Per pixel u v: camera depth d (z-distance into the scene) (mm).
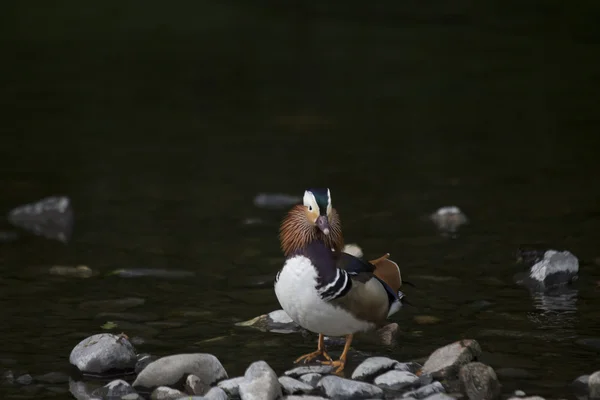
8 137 20109
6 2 40594
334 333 8305
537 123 21812
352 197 15352
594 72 28031
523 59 30203
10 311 9906
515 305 10086
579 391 7707
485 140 20094
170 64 29531
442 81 27078
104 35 34625
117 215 14242
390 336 9125
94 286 10805
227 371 8281
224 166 17750
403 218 13977
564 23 36781
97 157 18422
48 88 25812
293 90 25969
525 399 7223
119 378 8195
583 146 19391
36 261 11797
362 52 31500
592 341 8930
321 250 8000
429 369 8180
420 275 11156
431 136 20500
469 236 12914
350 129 21234
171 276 11195
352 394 7629
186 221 13891
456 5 41156
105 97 24766
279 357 8680
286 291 8008
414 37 34219
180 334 9258
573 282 10891
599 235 12883
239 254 12156
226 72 28406
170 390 7629
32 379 8109
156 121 22125
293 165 17812
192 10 39844
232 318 9766
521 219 13844
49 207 14336
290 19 38031
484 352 8648
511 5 40844
